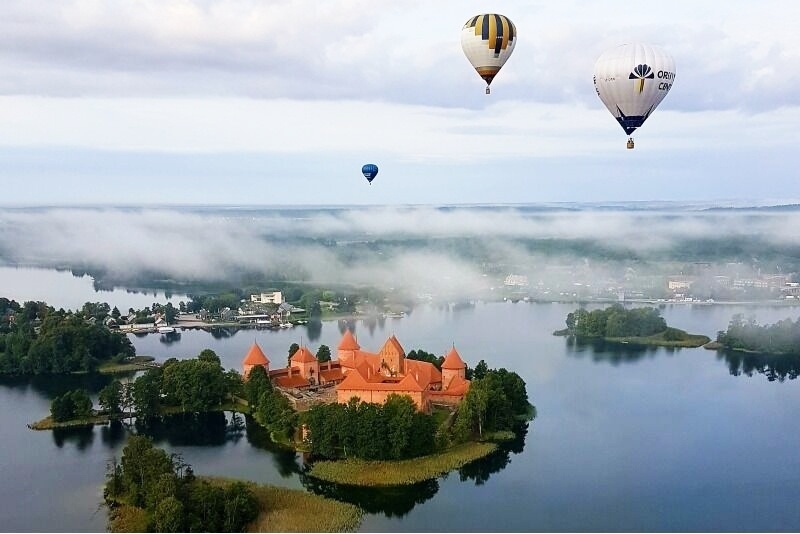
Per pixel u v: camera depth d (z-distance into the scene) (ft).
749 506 622.13
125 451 624.18
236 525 556.10
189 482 622.13
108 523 576.61
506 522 587.27
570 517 598.34
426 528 574.56
